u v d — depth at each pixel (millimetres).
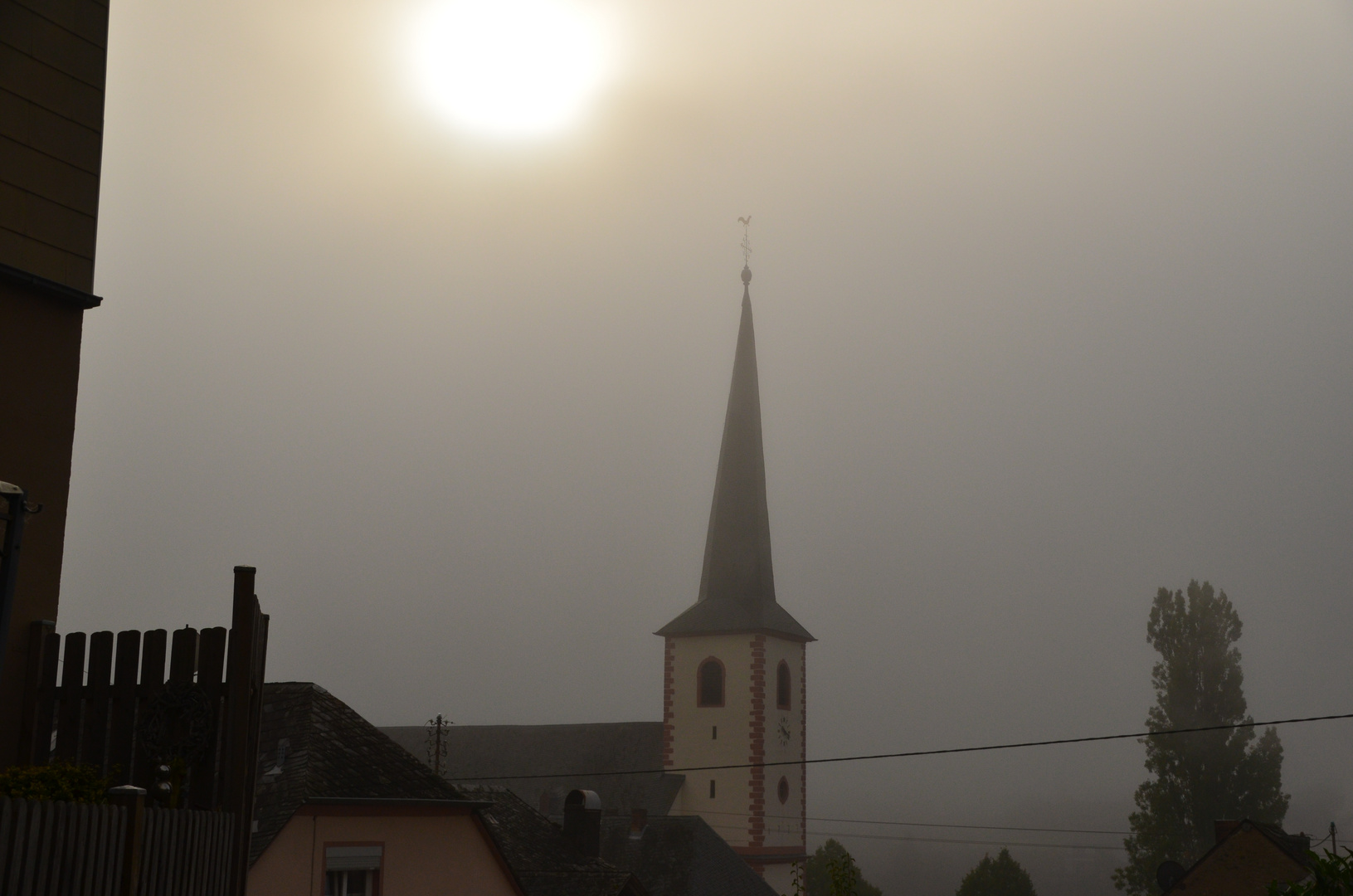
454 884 21391
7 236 10023
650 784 67625
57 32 10641
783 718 68500
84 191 10719
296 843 19203
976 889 81750
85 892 5637
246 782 8578
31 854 5207
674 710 67750
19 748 9398
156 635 8852
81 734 9180
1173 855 55688
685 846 47969
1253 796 55594
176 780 8312
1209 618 57875
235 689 8430
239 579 8609
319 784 19781
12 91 10188
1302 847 37094
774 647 68188
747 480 70750
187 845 6984
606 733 71812
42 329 10297
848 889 26016
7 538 7449
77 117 10742
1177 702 57312
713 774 65938
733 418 72062
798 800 69438
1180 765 56531
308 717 21656
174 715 8562
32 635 9664
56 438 10250
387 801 20172
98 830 5750
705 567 70125
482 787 32469
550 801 69812
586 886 28422
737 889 46625
